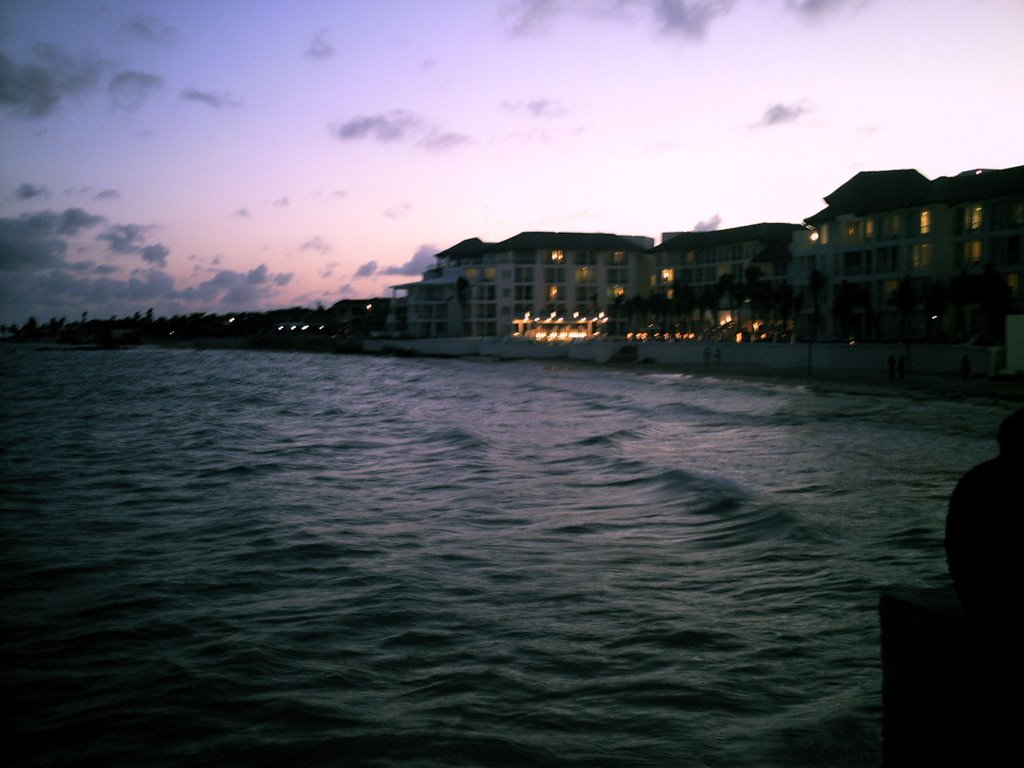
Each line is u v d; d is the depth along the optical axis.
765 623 10.04
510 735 7.11
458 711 7.68
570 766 6.47
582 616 10.50
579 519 16.88
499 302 144.62
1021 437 2.99
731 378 73.25
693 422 39.75
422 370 110.12
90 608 11.30
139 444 34.09
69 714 7.87
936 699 3.09
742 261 118.69
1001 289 62.19
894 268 78.00
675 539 14.91
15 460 28.80
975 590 2.96
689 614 10.47
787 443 30.89
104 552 14.71
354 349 171.25
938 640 3.06
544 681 8.38
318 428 40.44
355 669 8.88
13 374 105.06
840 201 85.94
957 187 73.50
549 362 114.69
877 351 65.38
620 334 142.50
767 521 15.94
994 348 55.06
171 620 10.75
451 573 12.80
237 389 75.06
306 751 6.97
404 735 7.19
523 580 12.30
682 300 117.50
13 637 10.12
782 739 6.75
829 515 16.69
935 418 40.12
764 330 97.25
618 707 7.66
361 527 16.53
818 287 83.88
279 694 8.23
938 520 16.12
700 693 7.89
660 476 22.16
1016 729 2.80
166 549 14.91
